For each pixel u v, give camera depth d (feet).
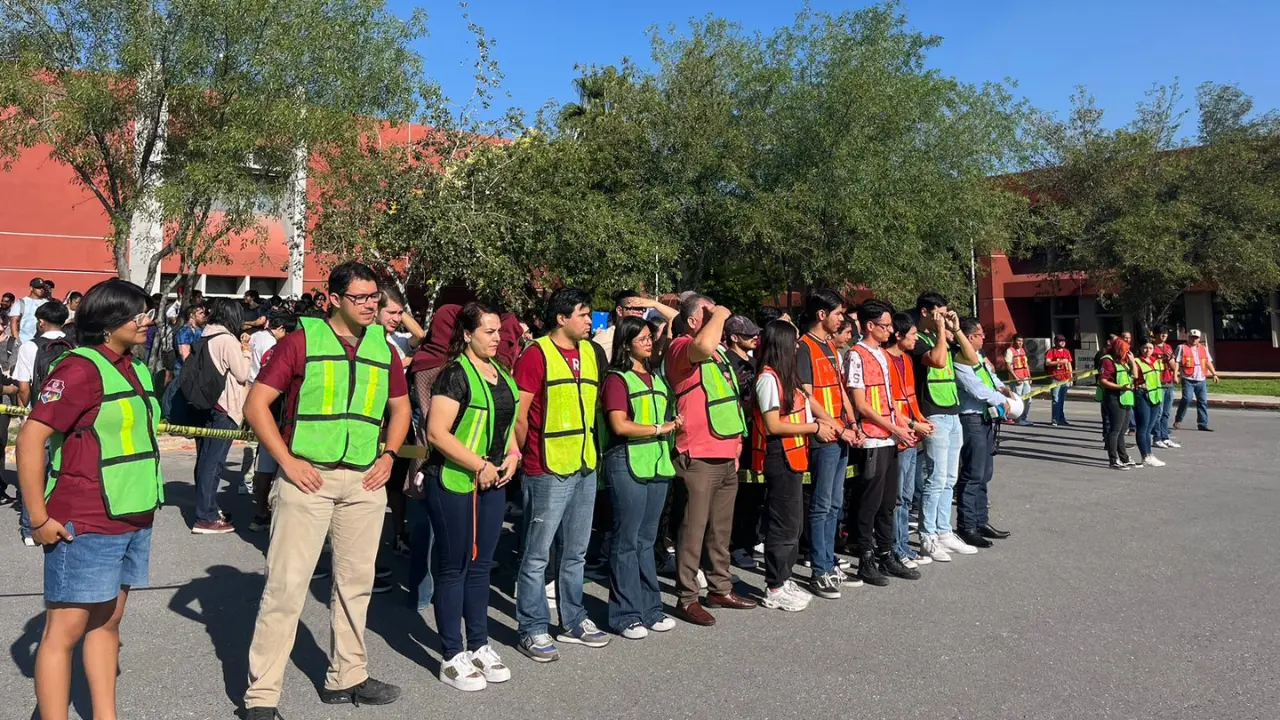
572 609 15.79
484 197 49.29
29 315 40.37
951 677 13.97
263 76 42.55
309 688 13.56
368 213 47.21
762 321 23.39
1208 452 39.96
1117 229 71.46
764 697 13.24
